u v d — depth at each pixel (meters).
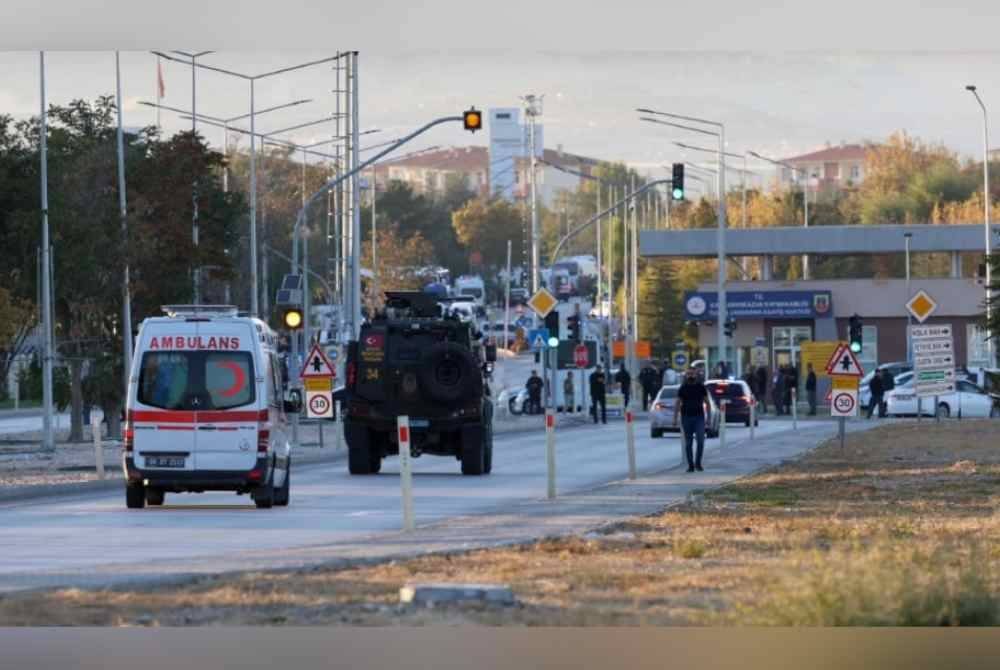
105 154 137.88
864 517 59.91
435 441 99.88
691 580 41.56
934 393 122.88
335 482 92.69
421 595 37.91
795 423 153.38
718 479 83.94
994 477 81.44
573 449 128.75
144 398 74.12
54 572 45.12
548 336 164.50
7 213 134.12
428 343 100.06
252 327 74.62
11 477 93.75
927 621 34.50
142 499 74.75
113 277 134.00
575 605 37.50
